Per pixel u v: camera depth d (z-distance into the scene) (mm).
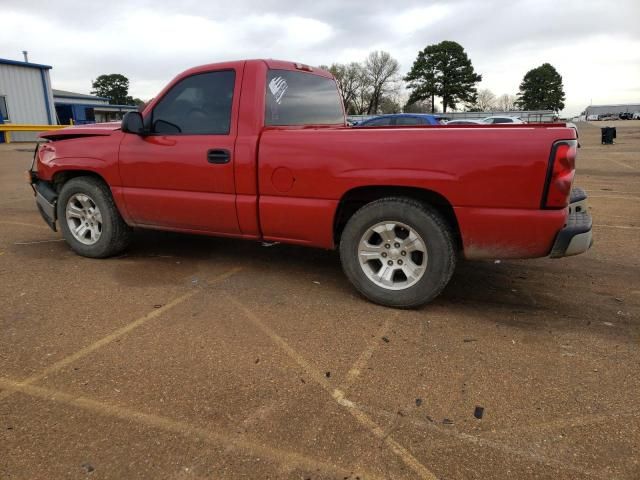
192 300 3977
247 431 2379
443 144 3402
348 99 87562
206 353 3117
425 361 3047
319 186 3787
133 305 3854
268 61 4273
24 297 3980
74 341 3244
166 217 4547
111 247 4957
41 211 5355
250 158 3986
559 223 3250
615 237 6168
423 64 83812
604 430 2400
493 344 3266
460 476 2104
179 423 2432
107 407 2549
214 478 2078
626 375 2889
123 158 4586
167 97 4434
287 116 4469
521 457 2215
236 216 4172
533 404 2607
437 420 2475
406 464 2172
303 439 2326
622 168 14750
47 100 30375
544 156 3182
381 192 3771
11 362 2973
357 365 2996
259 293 4152
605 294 4184
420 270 3695
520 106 103750
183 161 4281
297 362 3025
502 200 3312
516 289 4297
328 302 3969
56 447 2250
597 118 115562
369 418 2488
